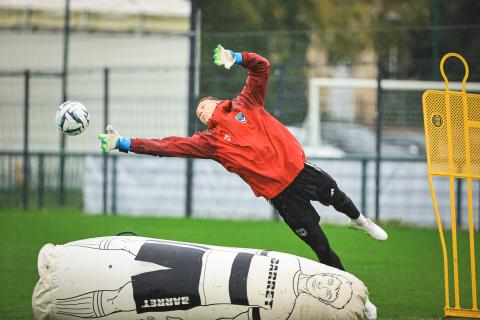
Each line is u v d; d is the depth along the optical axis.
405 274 29.42
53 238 36.97
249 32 55.03
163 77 57.56
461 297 25.84
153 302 19.45
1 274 29.67
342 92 45.62
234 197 44.41
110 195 46.56
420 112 42.88
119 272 19.73
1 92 58.09
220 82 44.72
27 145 47.03
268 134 21.00
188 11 60.44
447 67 42.53
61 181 47.41
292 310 19.09
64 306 19.81
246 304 19.14
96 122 51.69
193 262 19.67
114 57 59.41
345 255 33.09
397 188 41.78
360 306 19.55
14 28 60.28
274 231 38.66
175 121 46.78
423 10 61.00
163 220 42.62
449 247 35.09
